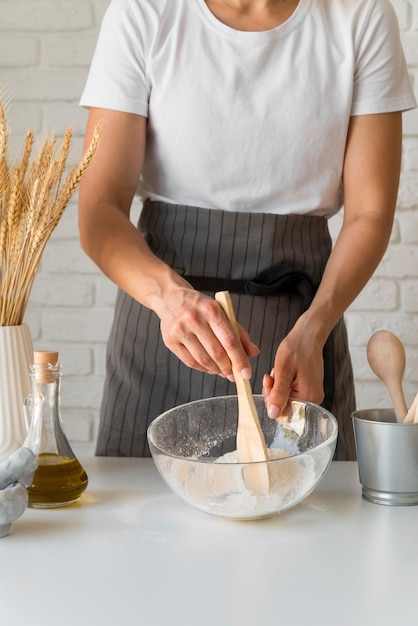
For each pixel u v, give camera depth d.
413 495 1.17
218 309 1.20
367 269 1.47
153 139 1.58
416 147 2.37
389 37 1.58
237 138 1.54
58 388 1.17
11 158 2.36
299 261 1.57
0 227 1.29
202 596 0.88
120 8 1.54
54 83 2.37
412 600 0.88
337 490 1.25
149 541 1.04
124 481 1.28
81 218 1.48
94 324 2.44
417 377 2.41
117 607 0.86
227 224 1.56
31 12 2.35
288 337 1.30
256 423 1.14
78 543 1.03
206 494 1.08
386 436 1.16
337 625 0.82
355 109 1.58
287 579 0.93
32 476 1.15
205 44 1.53
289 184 1.57
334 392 1.55
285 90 1.54
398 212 2.39
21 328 1.31
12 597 0.88
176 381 1.55
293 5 1.57
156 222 1.60
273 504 1.08
